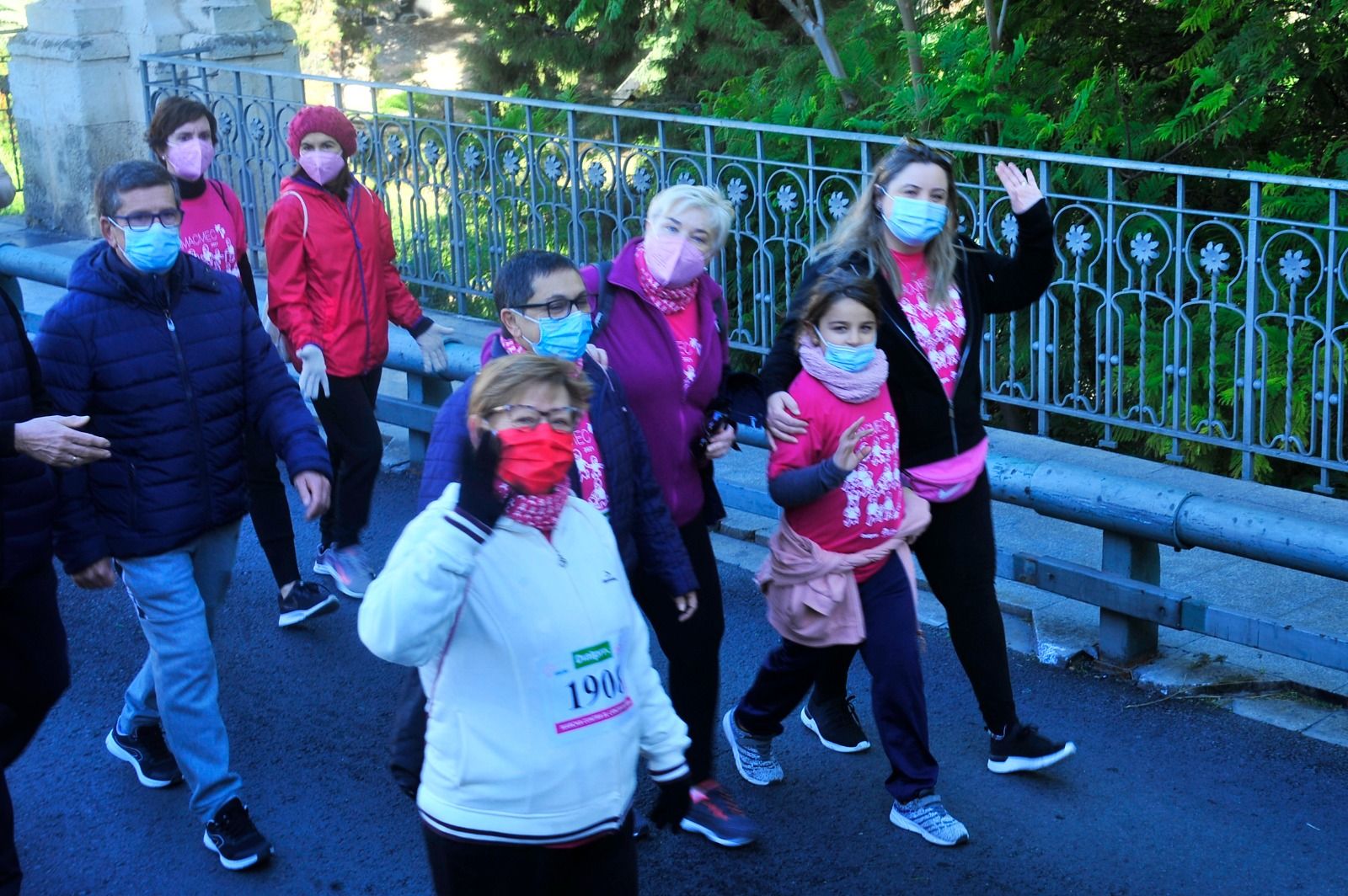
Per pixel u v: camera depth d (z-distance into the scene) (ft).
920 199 11.97
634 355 11.89
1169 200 24.54
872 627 12.37
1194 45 25.07
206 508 12.48
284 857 12.92
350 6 61.52
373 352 17.72
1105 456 20.11
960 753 14.12
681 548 11.46
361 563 18.12
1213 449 22.59
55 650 12.07
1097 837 12.65
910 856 12.50
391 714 15.47
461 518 7.95
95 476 12.18
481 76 45.14
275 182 30.86
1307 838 12.51
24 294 31.07
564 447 7.99
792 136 26.35
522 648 8.23
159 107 17.11
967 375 12.46
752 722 13.51
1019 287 12.90
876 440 12.06
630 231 25.16
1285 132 25.64
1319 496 18.29
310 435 12.84
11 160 42.24
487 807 8.35
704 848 12.73
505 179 26.43
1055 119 25.23
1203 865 12.20
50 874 12.77
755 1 37.78
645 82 39.58
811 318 11.89
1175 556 17.31
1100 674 15.51
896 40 29.12
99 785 14.24
